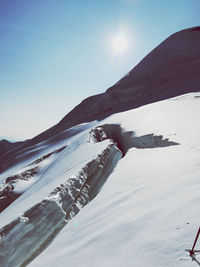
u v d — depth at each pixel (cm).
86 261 351
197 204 373
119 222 438
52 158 3102
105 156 1363
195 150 814
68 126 8275
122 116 3225
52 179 1410
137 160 1084
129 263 295
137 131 1881
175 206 400
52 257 425
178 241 294
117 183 794
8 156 8788
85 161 1241
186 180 518
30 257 612
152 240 324
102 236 411
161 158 916
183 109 2042
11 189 2458
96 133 2969
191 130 1208
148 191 559
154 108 2705
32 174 2770
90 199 985
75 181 960
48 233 686
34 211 689
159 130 1497
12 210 918
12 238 597
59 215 744
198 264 238
